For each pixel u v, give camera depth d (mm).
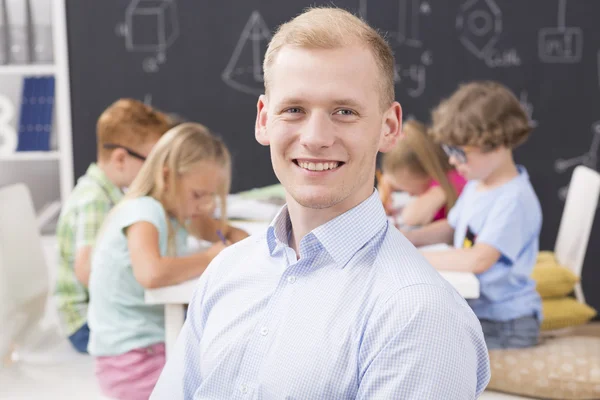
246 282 976
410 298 804
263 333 898
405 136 2311
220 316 973
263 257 987
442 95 3188
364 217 892
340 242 886
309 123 829
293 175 854
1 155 3025
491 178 1893
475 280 1618
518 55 3148
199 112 3234
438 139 1952
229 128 3238
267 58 884
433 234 2088
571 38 3125
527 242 1865
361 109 835
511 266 1824
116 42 3189
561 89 3152
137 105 2168
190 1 3178
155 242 1640
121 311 1696
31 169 3223
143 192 1730
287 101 835
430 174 2299
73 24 3174
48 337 2094
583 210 2268
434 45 3162
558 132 3176
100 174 2121
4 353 1804
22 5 3002
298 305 883
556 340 1947
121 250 1690
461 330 804
